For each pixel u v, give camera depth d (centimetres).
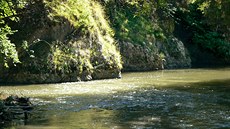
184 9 4562
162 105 1958
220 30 4697
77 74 2847
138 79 2962
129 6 3934
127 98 2145
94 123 1602
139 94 2272
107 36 3316
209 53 4519
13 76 2750
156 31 4016
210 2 3978
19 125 1580
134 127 1539
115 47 3406
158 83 2733
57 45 2886
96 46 3066
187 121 1633
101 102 2033
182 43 4188
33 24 2897
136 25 3878
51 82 2750
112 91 2381
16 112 1759
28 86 2578
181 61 4066
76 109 1867
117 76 3062
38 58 2780
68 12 3034
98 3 3619
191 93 2300
